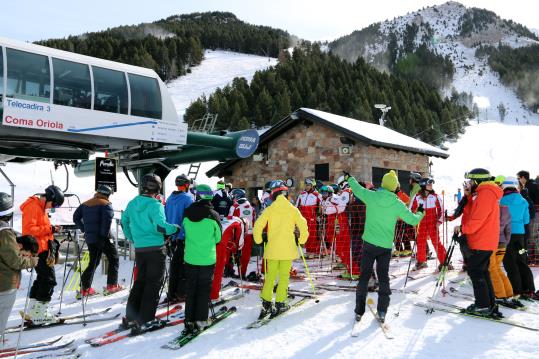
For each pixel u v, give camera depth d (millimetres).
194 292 4969
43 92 8914
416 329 4867
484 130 74188
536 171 42312
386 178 5227
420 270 8320
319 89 75125
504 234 5738
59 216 11977
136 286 5164
